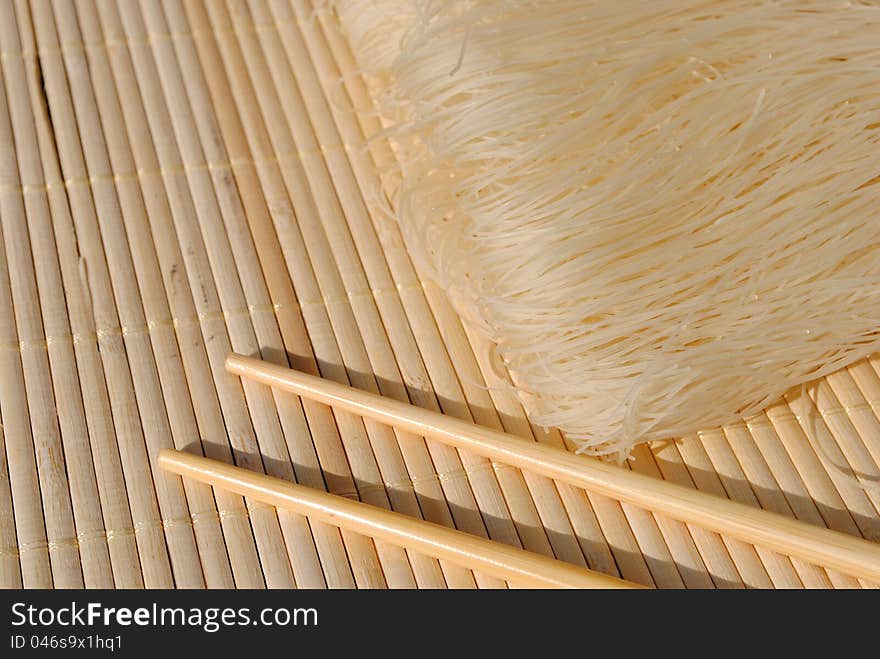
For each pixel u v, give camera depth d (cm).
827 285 94
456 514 95
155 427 100
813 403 102
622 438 93
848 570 86
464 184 98
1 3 131
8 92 123
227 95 125
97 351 104
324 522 94
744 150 96
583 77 97
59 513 94
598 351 93
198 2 134
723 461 98
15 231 112
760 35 100
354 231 114
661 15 101
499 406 102
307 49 130
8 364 103
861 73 98
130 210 114
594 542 94
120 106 123
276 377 101
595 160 94
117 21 131
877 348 99
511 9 100
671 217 94
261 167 119
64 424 99
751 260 94
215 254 112
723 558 93
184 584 91
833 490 96
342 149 121
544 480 97
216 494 96
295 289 110
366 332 107
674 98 99
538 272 92
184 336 106
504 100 95
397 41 111
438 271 103
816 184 96
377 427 100
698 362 92
